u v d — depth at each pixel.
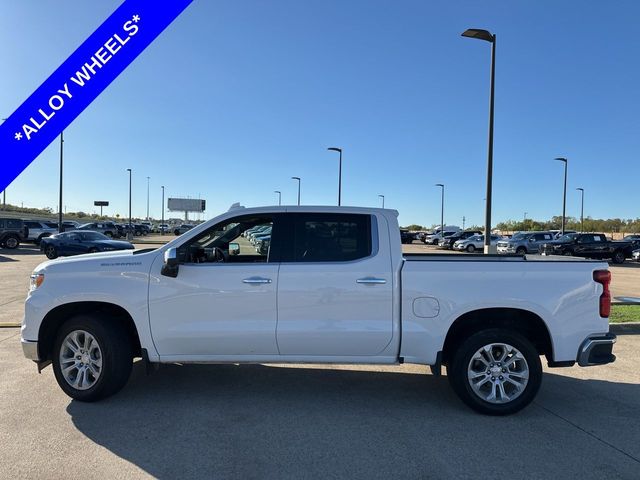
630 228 80.19
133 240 47.16
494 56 13.49
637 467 3.73
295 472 3.60
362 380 5.81
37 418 4.52
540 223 94.38
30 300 4.96
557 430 4.39
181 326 4.85
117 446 3.97
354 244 4.93
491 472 3.63
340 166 43.16
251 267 4.86
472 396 4.71
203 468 3.64
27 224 34.94
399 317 4.78
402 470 3.65
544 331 4.85
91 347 4.94
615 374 6.07
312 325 4.79
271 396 5.21
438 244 50.03
